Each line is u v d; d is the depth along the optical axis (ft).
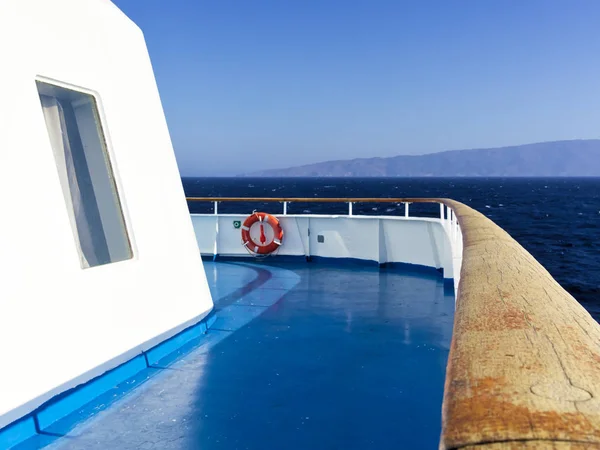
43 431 8.44
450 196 321.32
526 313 2.80
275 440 8.30
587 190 440.86
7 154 8.64
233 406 9.61
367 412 9.40
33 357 8.46
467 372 1.99
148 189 12.84
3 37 8.93
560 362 2.01
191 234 14.60
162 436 8.37
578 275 75.00
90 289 10.04
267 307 17.72
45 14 9.96
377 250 26.35
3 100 8.74
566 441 1.38
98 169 11.41
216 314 16.66
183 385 10.62
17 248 8.53
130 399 9.83
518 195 337.52
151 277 12.23
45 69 9.80
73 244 9.78
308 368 11.71
